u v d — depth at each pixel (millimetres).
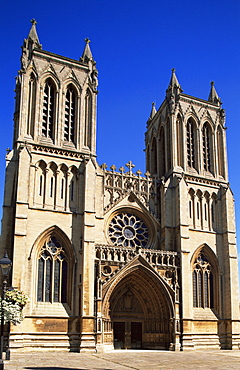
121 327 72875
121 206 79188
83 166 75688
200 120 90938
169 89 91375
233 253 82062
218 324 77562
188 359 55562
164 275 74562
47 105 78375
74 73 82062
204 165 89250
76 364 47562
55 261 69250
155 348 71812
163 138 94375
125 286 73750
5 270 41875
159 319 73188
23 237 65625
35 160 72562
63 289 68500
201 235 82000
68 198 73000
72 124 80062
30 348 62500
